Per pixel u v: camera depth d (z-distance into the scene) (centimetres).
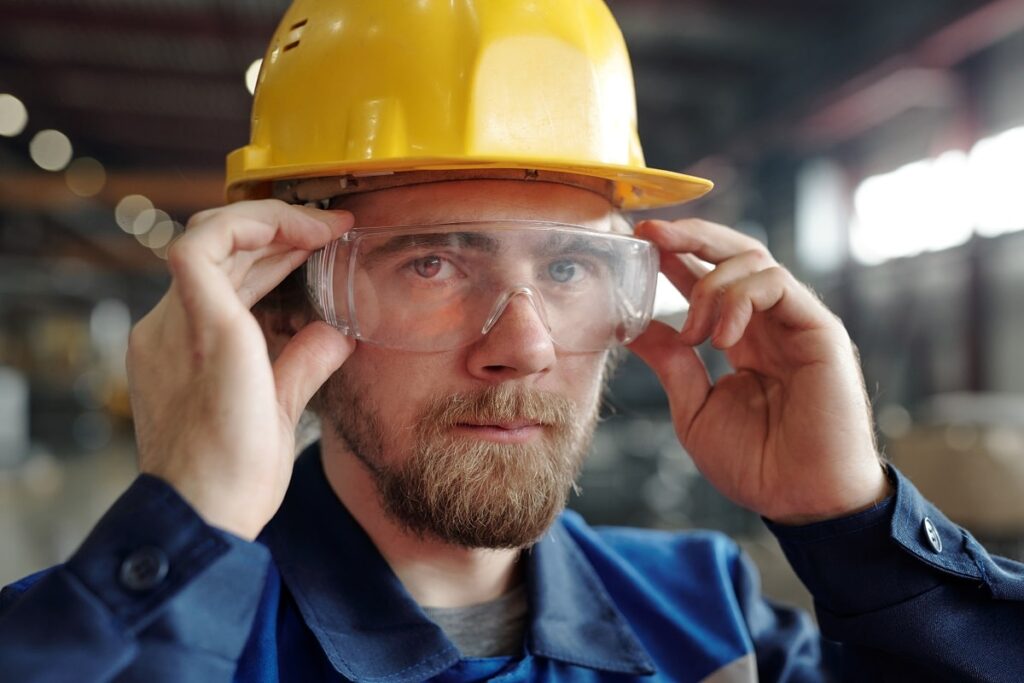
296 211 84
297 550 93
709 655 103
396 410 89
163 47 700
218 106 866
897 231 637
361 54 88
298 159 91
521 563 102
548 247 90
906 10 504
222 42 651
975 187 543
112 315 1858
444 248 87
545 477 89
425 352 88
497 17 87
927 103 575
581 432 95
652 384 530
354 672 84
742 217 820
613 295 97
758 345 108
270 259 85
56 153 1016
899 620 93
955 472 235
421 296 88
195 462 72
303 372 86
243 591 70
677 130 841
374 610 89
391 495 90
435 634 87
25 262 1483
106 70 753
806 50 622
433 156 81
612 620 100
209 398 73
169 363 75
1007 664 92
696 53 672
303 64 92
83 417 1481
